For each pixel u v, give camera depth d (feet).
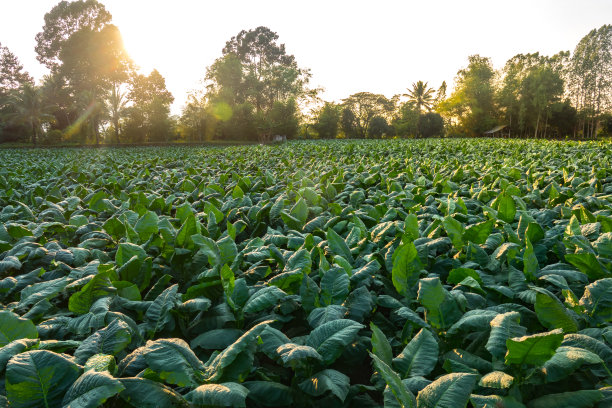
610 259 10.17
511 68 305.73
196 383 6.09
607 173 26.40
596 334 7.33
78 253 12.71
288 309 8.99
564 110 263.90
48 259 12.91
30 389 5.41
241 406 5.31
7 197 25.34
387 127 265.54
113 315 8.13
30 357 5.69
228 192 25.31
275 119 225.97
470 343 7.80
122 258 11.32
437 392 5.58
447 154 54.44
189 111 233.35
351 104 339.98
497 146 68.33
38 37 232.32
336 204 18.54
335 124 264.93
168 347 6.54
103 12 236.22
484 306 8.84
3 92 247.91
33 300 9.06
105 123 235.61
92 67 219.82
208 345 7.68
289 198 22.22
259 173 36.17
